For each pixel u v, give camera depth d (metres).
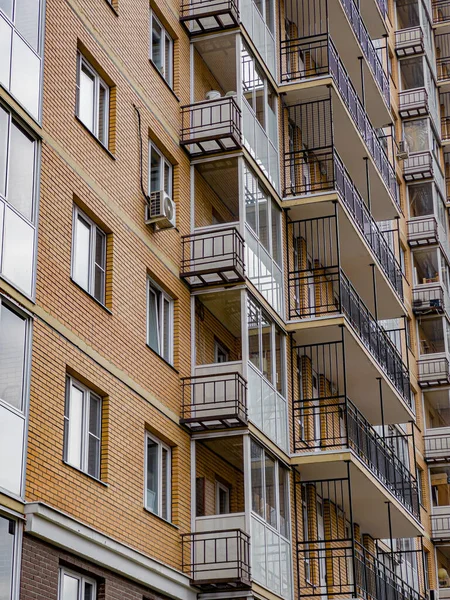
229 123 28.23
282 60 34.00
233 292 27.28
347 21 36.97
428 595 46.44
